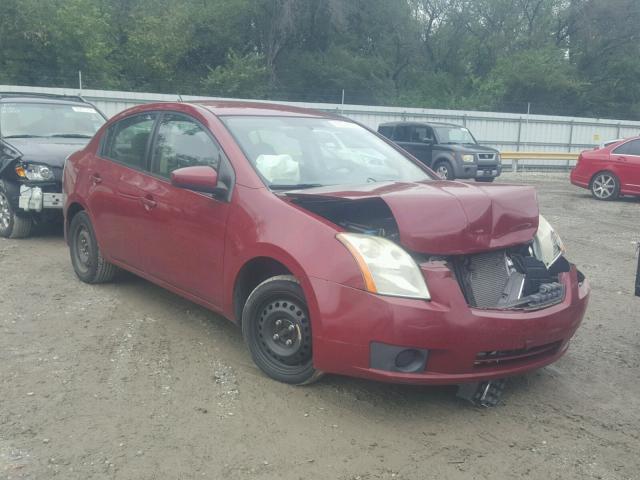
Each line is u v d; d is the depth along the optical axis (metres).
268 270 4.31
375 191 3.90
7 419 3.59
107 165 5.75
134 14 36.00
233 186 4.36
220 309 4.47
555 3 47.31
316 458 3.31
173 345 4.75
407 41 44.38
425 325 3.48
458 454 3.41
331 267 3.67
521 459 3.39
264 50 38.22
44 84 29.58
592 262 8.40
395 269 3.56
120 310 5.47
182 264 4.75
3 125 8.57
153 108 5.49
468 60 48.25
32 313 5.34
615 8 45.75
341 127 5.40
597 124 30.22
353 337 3.58
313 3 38.06
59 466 3.16
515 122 28.39
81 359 4.45
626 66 46.84
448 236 3.66
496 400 3.97
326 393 4.02
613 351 5.08
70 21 29.97
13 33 28.98
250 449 3.37
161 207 4.91
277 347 4.09
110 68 32.16
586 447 3.55
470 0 47.06
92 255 6.00
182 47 35.56
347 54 40.66
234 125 4.77
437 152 18.95
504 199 3.98
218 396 3.95
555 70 43.66
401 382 3.55
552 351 4.05
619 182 15.13
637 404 4.12
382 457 3.34
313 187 4.44
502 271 3.96
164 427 3.56
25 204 7.66
